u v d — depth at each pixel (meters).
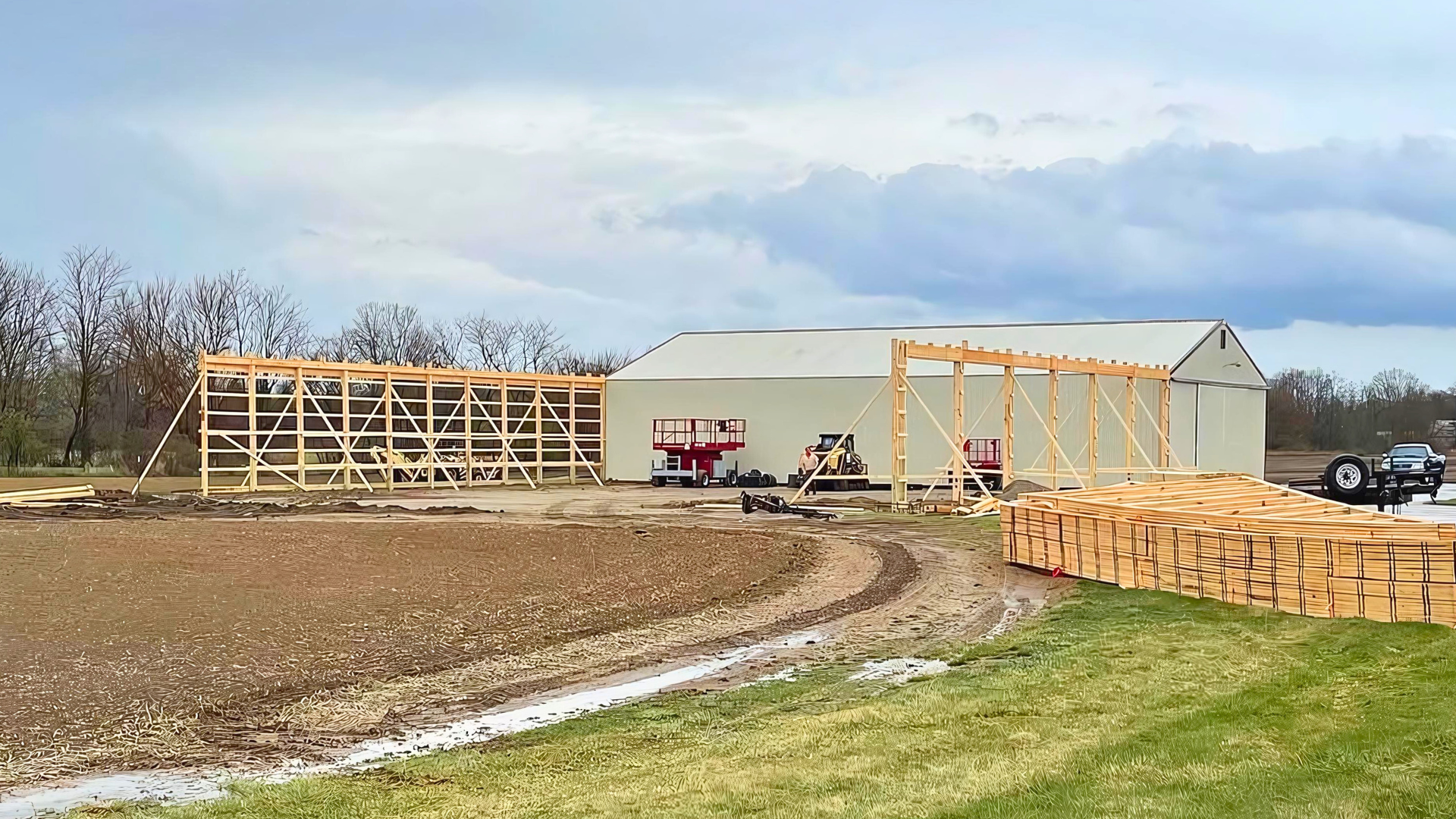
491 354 79.69
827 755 7.96
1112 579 16.31
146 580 16.66
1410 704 8.19
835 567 18.92
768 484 41.38
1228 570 14.23
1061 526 17.48
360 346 73.62
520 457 44.03
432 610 15.02
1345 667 9.96
